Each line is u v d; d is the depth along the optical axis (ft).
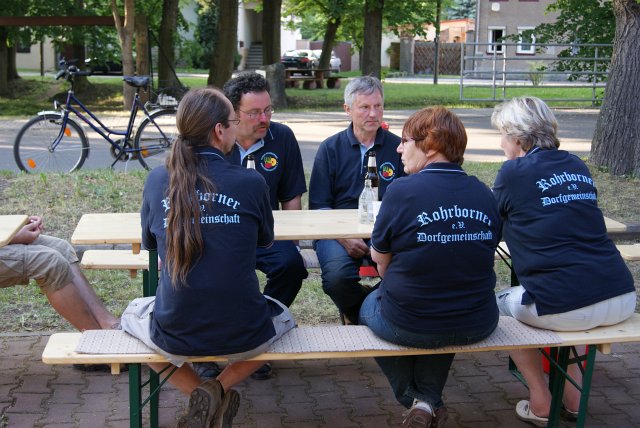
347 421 12.69
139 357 10.40
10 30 68.80
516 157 12.10
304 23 129.59
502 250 14.66
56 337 11.07
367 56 65.51
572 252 11.25
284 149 14.64
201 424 10.51
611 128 29.27
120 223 13.15
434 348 10.89
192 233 9.82
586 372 11.50
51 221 22.04
